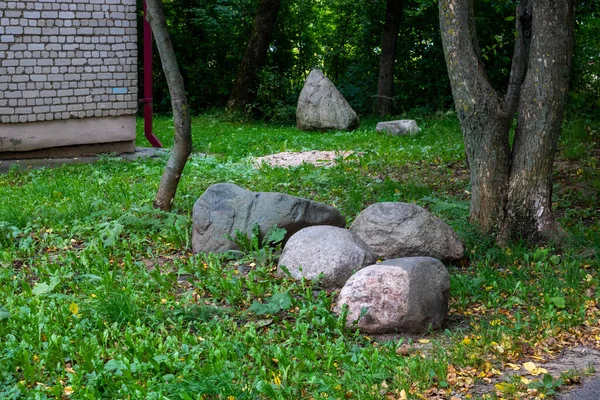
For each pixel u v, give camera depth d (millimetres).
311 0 27141
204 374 4562
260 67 24453
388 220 7117
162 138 17203
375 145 15250
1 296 6129
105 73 13648
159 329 5402
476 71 7645
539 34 7473
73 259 7109
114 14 13617
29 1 12586
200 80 26156
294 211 7352
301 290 6199
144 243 7812
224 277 6609
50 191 10312
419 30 24953
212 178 11547
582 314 5816
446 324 5676
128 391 4367
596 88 18891
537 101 7562
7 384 4551
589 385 4574
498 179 7750
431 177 11430
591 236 7836
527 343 5270
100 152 13891
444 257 7105
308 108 20062
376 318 5391
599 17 19375
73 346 5047
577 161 12266
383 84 23500
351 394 4387
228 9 24547
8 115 12609
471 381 4570
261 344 5129
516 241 7738
